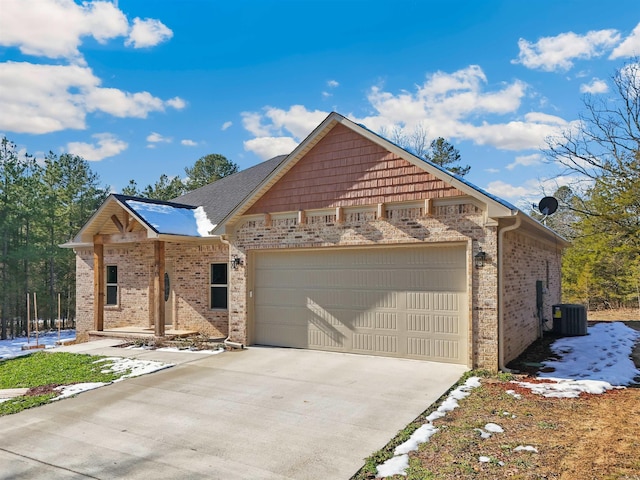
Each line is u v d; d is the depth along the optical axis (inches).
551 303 643.5
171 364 419.8
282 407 291.6
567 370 370.6
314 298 463.8
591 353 442.3
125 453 227.1
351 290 442.0
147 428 261.6
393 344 416.5
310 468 204.8
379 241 413.7
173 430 257.1
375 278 428.5
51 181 1202.0
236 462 213.2
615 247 719.7
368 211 420.8
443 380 339.6
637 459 201.8
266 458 216.8
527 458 204.8
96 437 249.9
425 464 202.7
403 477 191.6
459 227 375.6
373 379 348.2
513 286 414.0
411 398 300.7
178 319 619.5
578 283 1023.0
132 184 1496.1
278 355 442.6
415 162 392.5
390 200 406.0
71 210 1232.8
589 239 836.0
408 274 410.6
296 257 476.4
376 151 416.5
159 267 544.1
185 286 616.7
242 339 493.0
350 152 430.9
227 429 256.2
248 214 492.1
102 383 363.3
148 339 552.4
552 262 662.5
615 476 185.8
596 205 651.5
